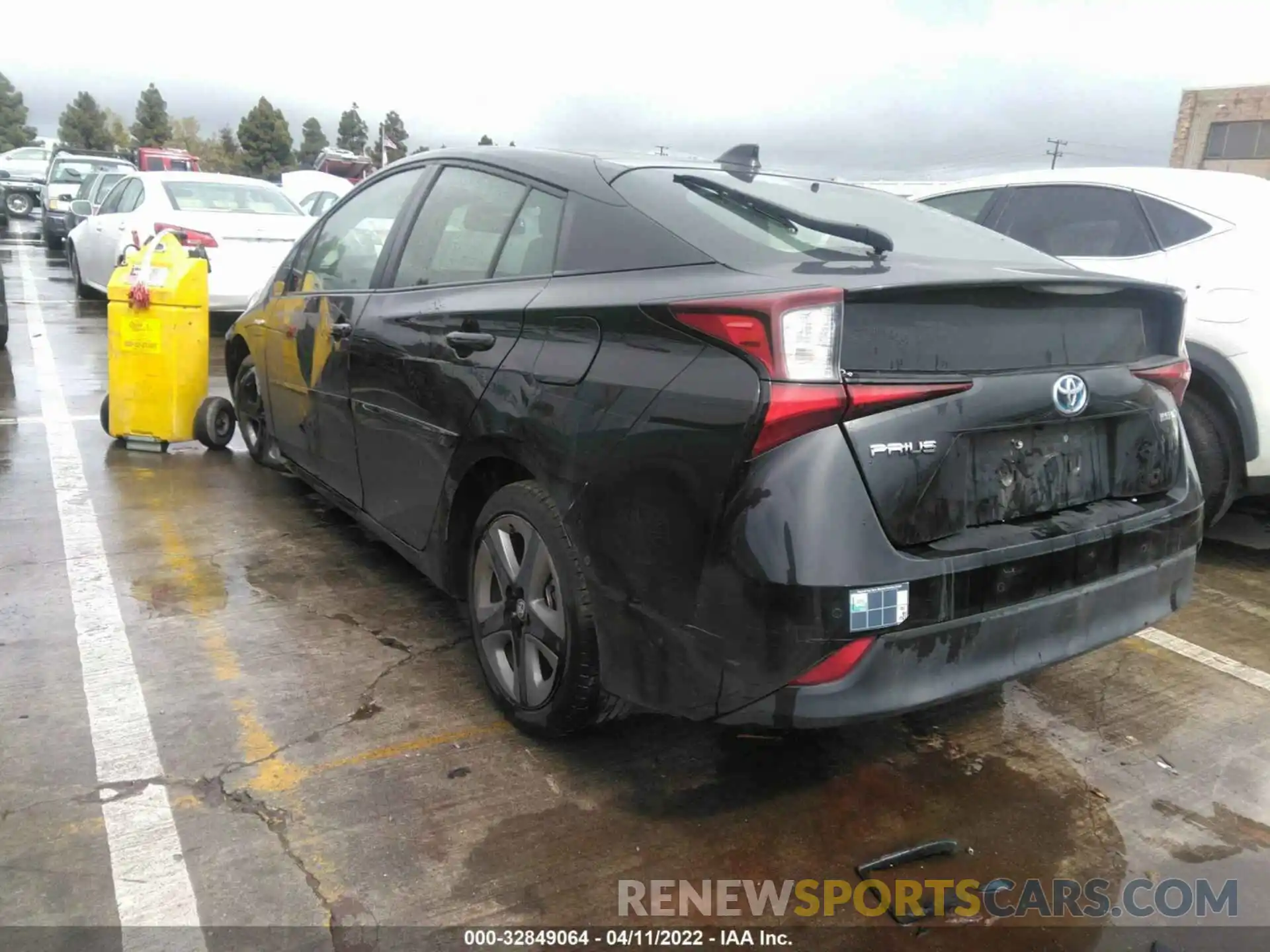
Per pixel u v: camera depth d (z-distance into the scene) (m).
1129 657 3.61
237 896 2.16
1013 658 2.28
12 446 5.68
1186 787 2.77
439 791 2.58
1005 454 2.30
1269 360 4.11
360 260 3.85
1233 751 2.97
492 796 2.57
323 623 3.56
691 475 2.14
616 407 2.32
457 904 2.18
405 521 3.35
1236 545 4.89
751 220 2.61
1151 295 2.63
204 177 10.10
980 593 2.19
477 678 3.20
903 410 2.11
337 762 2.69
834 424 2.04
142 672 3.12
